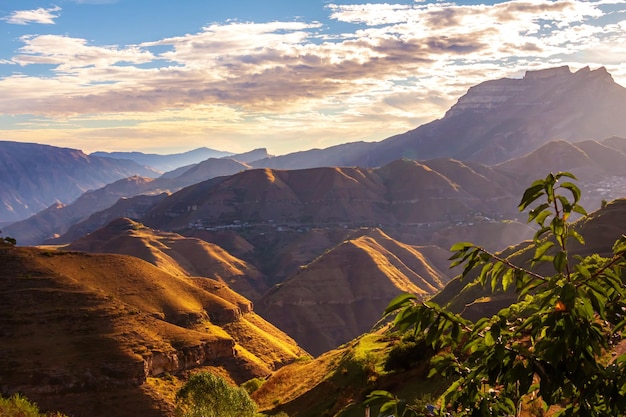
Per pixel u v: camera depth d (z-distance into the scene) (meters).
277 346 150.25
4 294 110.31
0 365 91.38
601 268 5.64
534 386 6.12
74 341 102.00
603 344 5.21
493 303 78.94
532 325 5.45
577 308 5.19
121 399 94.31
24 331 101.50
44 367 92.75
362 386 42.31
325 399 45.81
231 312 149.50
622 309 5.81
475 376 5.70
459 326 5.80
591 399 5.48
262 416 48.47
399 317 5.93
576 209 5.59
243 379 119.75
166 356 107.44
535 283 5.87
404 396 33.81
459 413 6.34
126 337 107.12
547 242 5.79
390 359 42.25
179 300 138.38
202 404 44.88
